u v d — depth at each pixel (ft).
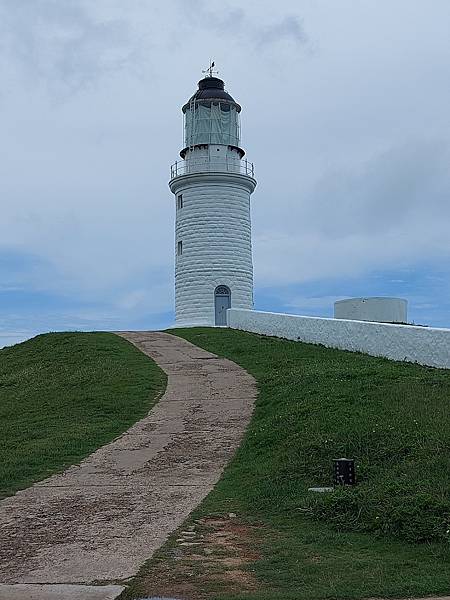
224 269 136.36
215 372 76.07
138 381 70.95
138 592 21.17
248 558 24.49
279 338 99.14
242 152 142.72
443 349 63.77
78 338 107.65
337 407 46.98
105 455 44.14
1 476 38.47
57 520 29.91
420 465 32.78
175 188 142.61
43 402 67.41
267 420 49.49
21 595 20.47
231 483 36.27
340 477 32.94
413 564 23.57
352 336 80.74
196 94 142.00
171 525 28.73
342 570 23.04
